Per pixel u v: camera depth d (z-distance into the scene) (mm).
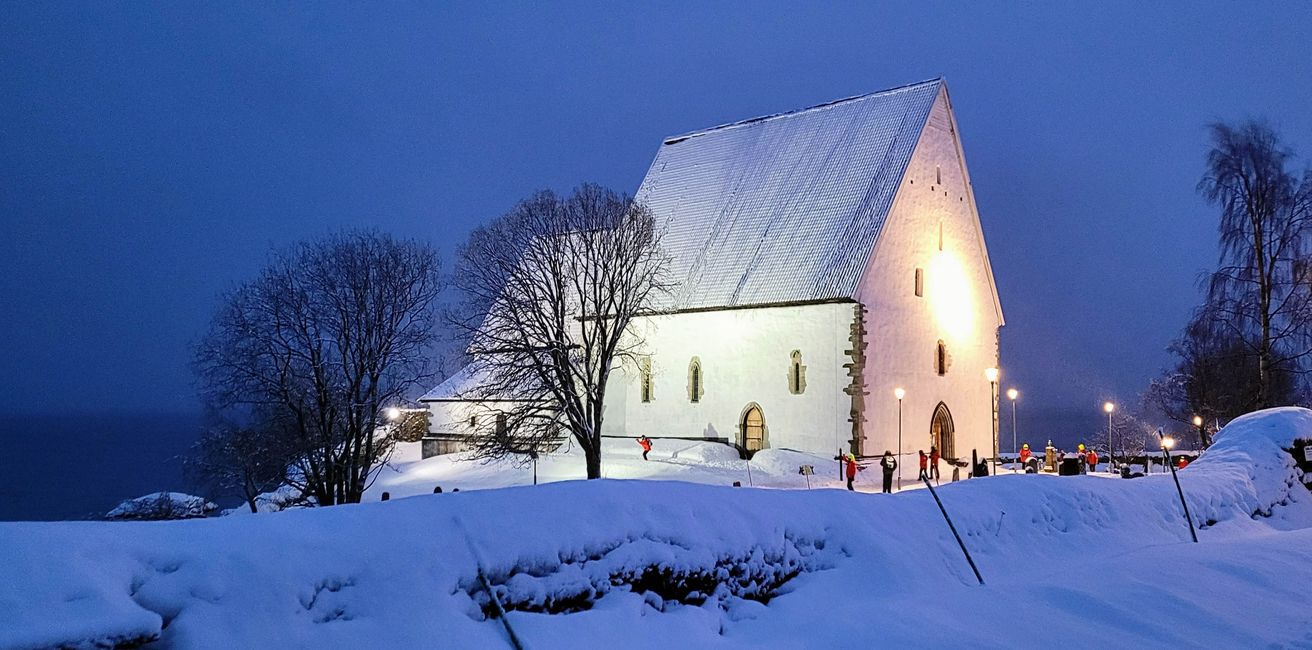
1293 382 49250
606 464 51531
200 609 9602
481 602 11422
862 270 49656
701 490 15188
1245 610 16047
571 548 12562
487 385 52031
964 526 18875
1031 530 20375
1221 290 49938
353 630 10305
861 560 16094
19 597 8602
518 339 45969
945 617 14547
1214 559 19031
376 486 52000
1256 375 50219
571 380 45812
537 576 12133
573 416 45031
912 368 52906
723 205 60188
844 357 49438
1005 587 16500
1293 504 28312
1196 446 68000
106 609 8945
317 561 10594
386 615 10547
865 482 46281
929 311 54719
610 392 59031
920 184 54500
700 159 64500
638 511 13750
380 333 48719
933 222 55438
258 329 47406
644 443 52969
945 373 55781
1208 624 15203
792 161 59250
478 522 12070
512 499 12789
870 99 58688
